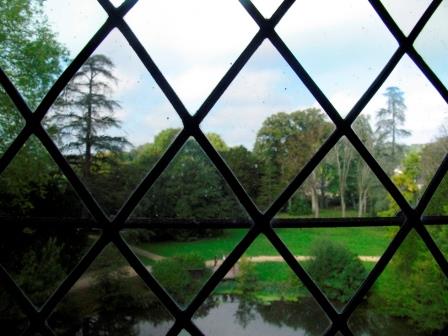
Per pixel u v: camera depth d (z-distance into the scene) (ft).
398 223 3.23
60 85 2.63
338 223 3.08
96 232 2.81
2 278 2.53
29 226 2.60
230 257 2.87
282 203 2.97
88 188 2.70
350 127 3.12
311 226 3.01
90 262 2.66
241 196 2.90
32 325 2.55
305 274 3.00
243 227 2.90
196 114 2.85
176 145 2.81
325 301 3.03
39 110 2.60
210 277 2.83
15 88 2.55
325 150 3.08
